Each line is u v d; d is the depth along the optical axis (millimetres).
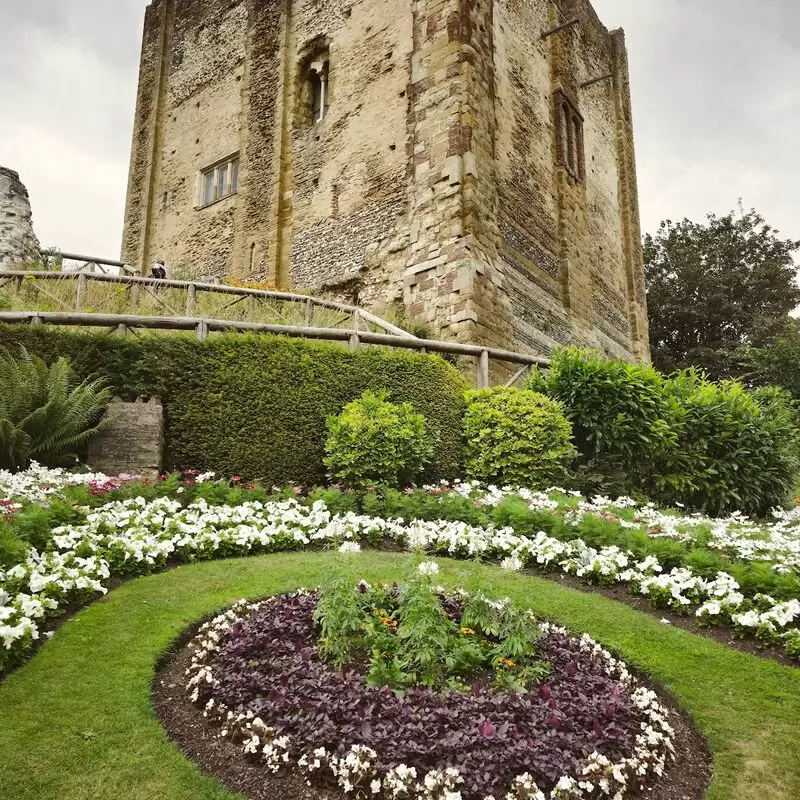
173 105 22219
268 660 4043
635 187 23312
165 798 3102
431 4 15297
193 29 22219
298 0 18891
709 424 10133
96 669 3984
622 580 5992
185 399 8453
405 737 3389
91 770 3213
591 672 4234
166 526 6184
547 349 15875
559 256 17703
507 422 9164
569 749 3453
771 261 31297
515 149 16203
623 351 20828
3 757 3207
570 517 7023
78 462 8023
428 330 13180
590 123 20984
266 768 3354
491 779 3227
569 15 20734
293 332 9461
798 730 3906
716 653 4727
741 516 9336
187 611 4781
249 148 19094
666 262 32188
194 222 20297
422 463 8617
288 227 17547
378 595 4703
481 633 4508
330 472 8375
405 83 15508
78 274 11750
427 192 14422
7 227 15094
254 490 7539
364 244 15500
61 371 7938
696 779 3588
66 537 5480
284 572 5578
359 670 4043
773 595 5496
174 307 12352
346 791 3160
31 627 3990
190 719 3705
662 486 9656
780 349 21406
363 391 9055
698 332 31719
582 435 9938
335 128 17000
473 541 6469
